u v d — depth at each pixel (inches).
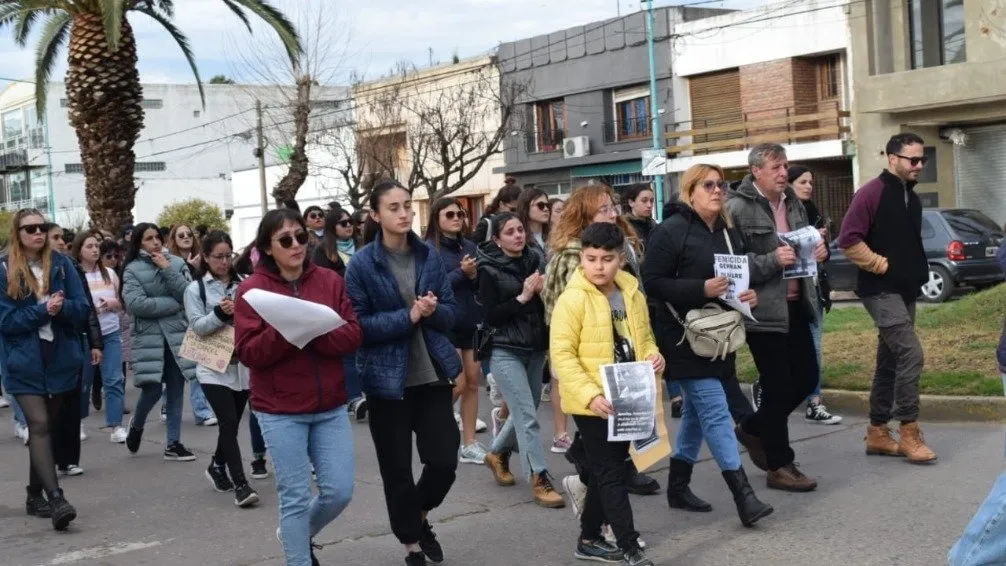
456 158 1321.4
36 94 905.5
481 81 1457.9
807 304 268.5
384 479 221.5
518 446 291.9
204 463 357.7
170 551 253.9
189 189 2465.6
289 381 200.4
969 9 949.8
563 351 214.7
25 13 845.8
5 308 275.1
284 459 200.5
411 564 221.3
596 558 228.5
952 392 358.3
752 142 1180.5
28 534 275.1
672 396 363.9
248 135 1750.7
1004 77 922.1
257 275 204.1
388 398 215.2
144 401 362.0
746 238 261.1
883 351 302.4
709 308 241.0
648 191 358.6
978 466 288.0
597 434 213.6
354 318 208.7
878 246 292.0
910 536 232.4
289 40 834.8
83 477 341.4
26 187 2610.7
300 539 201.6
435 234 329.4
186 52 893.8
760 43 1192.8
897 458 303.6
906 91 987.9
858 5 1023.6
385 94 1449.3
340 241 430.3
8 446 406.6
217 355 290.8
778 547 230.4
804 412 378.3
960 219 765.3
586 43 1380.4
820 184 1141.7
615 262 213.6
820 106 1166.3
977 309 468.4
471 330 325.7
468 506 280.5
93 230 416.8
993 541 165.8
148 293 352.8
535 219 325.7
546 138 1465.3
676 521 255.1
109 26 685.9
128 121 744.3
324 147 1584.6
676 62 1280.8
